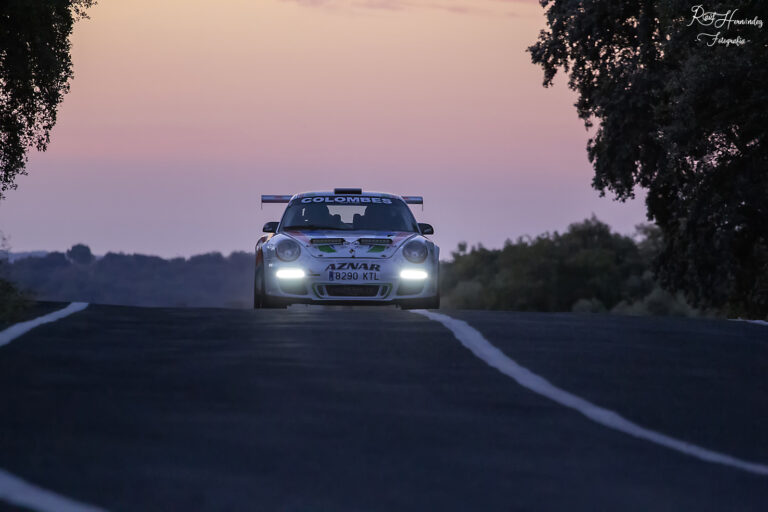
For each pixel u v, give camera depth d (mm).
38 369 21500
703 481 15109
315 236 44125
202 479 13695
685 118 93625
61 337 26234
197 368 22344
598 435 17656
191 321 30859
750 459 16844
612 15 104438
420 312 34406
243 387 20359
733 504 13992
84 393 19219
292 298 43094
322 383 21062
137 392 19516
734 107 92812
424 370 22984
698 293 107812
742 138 98062
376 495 13445
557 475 14945
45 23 72250
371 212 46875
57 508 12000
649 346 27484
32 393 19031
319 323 30500
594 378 22844
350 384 21078
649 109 102812
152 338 26844
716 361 25781
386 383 21359
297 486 13641
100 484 13188
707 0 89812
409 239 44438
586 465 15617
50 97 74375
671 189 111812
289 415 18000
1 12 70312
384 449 15938
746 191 97938
